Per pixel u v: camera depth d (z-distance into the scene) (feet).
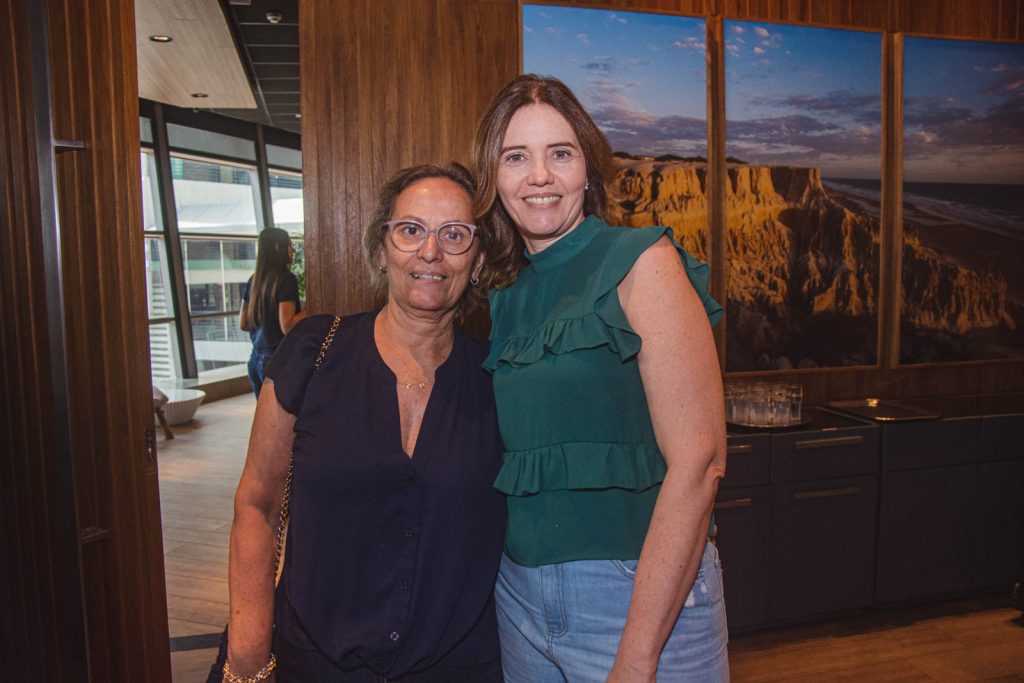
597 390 4.04
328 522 4.27
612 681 3.91
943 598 11.50
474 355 4.70
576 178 4.26
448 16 10.66
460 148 10.74
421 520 4.27
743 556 10.44
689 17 11.30
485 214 4.45
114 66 7.23
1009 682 9.74
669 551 3.78
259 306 17.44
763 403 10.86
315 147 10.47
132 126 7.48
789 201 11.84
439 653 4.34
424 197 4.43
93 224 7.01
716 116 11.53
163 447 23.02
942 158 12.42
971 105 12.44
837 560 10.85
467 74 10.73
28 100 5.50
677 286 3.90
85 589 7.00
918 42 12.19
